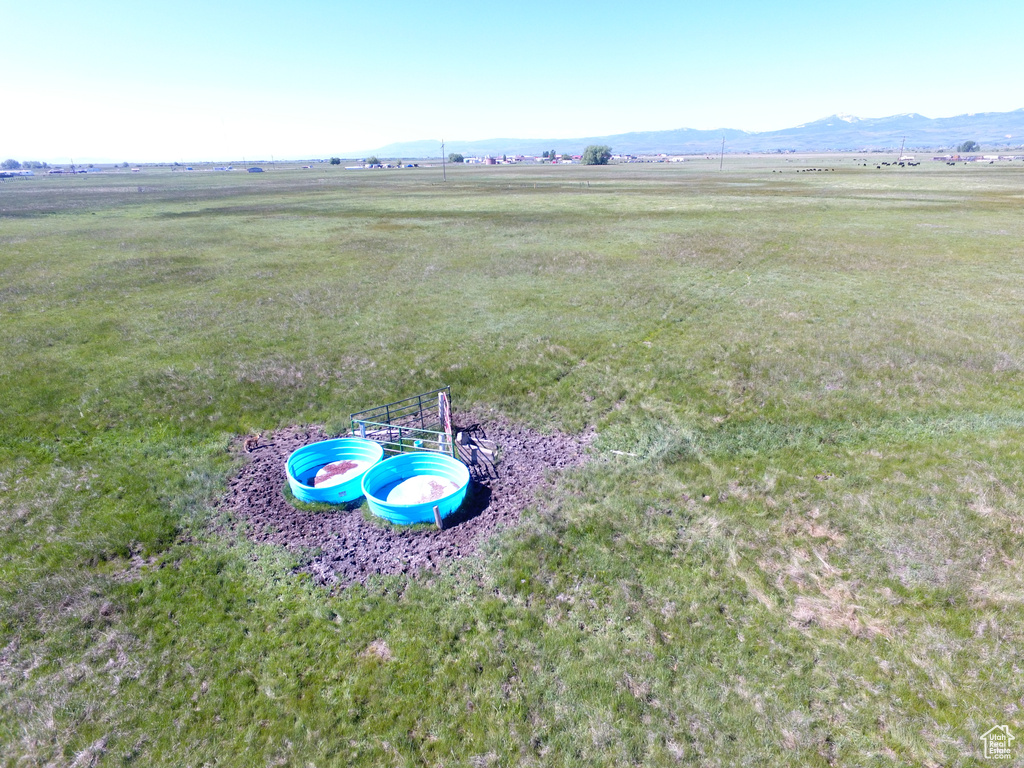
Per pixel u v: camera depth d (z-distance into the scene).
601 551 9.31
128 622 8.04
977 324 19.69
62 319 22.34
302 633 7.82
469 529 9.88
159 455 12.54
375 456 11.80
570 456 12.35
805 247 34.44
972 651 7.23
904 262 30.02
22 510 10.46
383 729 6.53
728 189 75.44
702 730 6.40
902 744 6.18
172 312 23.22
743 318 21.23
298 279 28.98
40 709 6.82
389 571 8.94
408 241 39.72
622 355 17.86
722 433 13.10
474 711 6.70
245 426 13.81
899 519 9.77
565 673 7.14
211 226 49.00
